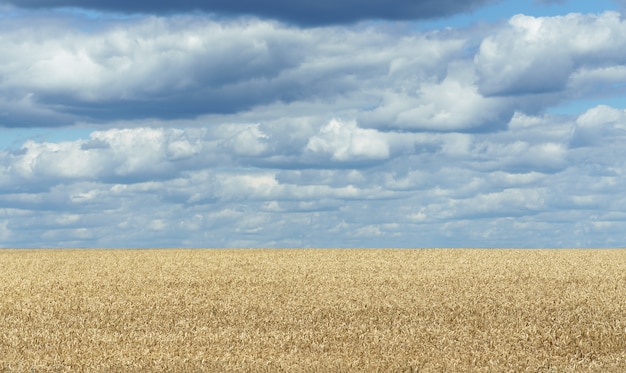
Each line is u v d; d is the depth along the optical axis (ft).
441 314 79.92
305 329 71.51
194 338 66.23
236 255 180.14
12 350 60.85
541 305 86.69
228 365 54.95
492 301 89.92
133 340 65.31
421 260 159.12
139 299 93.61
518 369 54.54
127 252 200.13
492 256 171.94
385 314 80.43
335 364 55.36
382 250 198.29
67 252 204.85
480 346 62.39
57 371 53.93
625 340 65.41
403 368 53.98
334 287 106.01
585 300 91.45
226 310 83.71
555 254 179.01
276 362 56.03
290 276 122.42
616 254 178.60
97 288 106.63
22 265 153.28
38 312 83.15
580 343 63.26
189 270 135.85
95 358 57.57
